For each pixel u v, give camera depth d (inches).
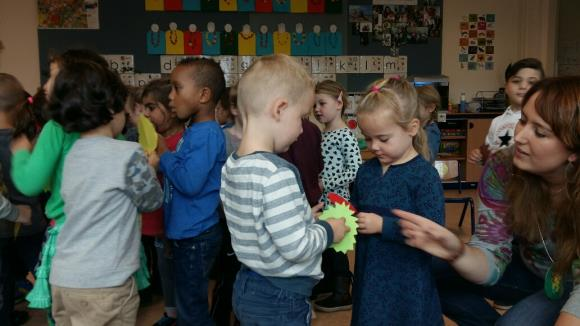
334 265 94.3
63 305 55.7
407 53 214.4
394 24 211.6
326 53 207.2
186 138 67.6
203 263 68.3
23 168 59.2
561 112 42.1
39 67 189.6
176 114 74.2
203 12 197.8
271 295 49.0
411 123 53.9
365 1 207.9
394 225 51.8
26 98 72.4
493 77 224.2
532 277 58.4
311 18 204.8
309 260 49.4
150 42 195.0
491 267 53.2
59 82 54.4
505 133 102.5
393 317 54.6
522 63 99.0
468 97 223.6
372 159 60.9
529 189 49.7
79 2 189.5
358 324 56.5
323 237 47.9
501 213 54.6
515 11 221.6
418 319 53.6
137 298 59.2
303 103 49.5
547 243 51.1
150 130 69.9
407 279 53.9
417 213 53.1
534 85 46.8
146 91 89.6
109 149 55.0
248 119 49.2
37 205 77.4
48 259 58.4
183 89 69.2
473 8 218.5
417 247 50.2
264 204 45.2
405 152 55.1
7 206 62.2
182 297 69.4
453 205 178.1
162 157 67.7
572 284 50.1
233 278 78.5
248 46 201.3
